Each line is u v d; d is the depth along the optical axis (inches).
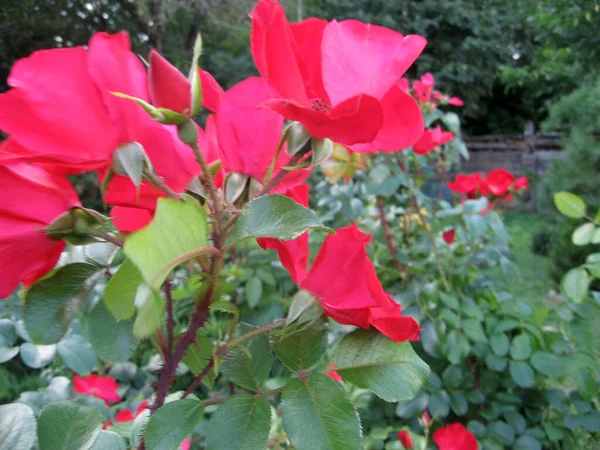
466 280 41.1
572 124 108.6
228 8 118.4
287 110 7.9
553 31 140.9
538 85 217.2
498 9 237.8
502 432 33.5
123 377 36.0
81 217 8.7
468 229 34.8
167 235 6.7
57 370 39.5
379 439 31.7
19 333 17.4
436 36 228.7
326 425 8.9
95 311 9.5
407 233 44.1
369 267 9.4
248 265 35.7
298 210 8.2
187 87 8.0
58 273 9.5
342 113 7.9
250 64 124.5
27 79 7.6
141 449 9.7
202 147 9.9
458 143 44.1
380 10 211.6
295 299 10.1
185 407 9.3
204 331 11.8
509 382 35.2
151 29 113.7
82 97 7.8
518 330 35.7
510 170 200.7
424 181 44.4
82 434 9.8
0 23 116.9
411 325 9.5
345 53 8.6
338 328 22.2
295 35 9.2
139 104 7.6
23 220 8.5
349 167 30.7
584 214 27.8
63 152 7.9
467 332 32.4
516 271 40.1
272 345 10.4
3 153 8.2
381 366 10.0
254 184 9.4
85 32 126.3
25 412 9.4
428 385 33.8
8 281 8.8
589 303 31.5
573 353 31.1
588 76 146.8
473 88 231.3
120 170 8.1
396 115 9.6
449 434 27.4
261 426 8.9
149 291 6.4
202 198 9.0
